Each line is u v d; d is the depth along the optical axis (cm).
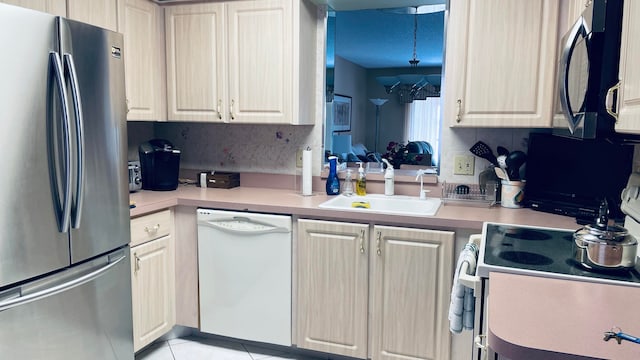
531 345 90
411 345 230
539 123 228
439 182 277
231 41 275
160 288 259
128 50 260
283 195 280
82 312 187
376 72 285
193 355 262
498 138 264
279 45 266
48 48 164
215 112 283
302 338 250
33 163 160
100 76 190
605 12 131
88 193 185
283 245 246
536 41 224
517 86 229
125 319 214
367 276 234
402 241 225
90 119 185
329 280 240
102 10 240
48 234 167
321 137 297
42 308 168
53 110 166
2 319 155
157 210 253
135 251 237
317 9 289
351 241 233
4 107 150
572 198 226
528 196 242
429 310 224
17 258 157
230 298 260
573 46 151
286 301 250
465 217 220
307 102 283
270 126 307
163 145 288
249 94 275
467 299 150
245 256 254
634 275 131
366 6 281
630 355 87
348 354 242
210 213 256
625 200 164
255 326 258
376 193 287
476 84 235
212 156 323
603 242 132
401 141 284
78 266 183
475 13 231
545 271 134
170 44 287
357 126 291
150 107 281
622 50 122
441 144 275
